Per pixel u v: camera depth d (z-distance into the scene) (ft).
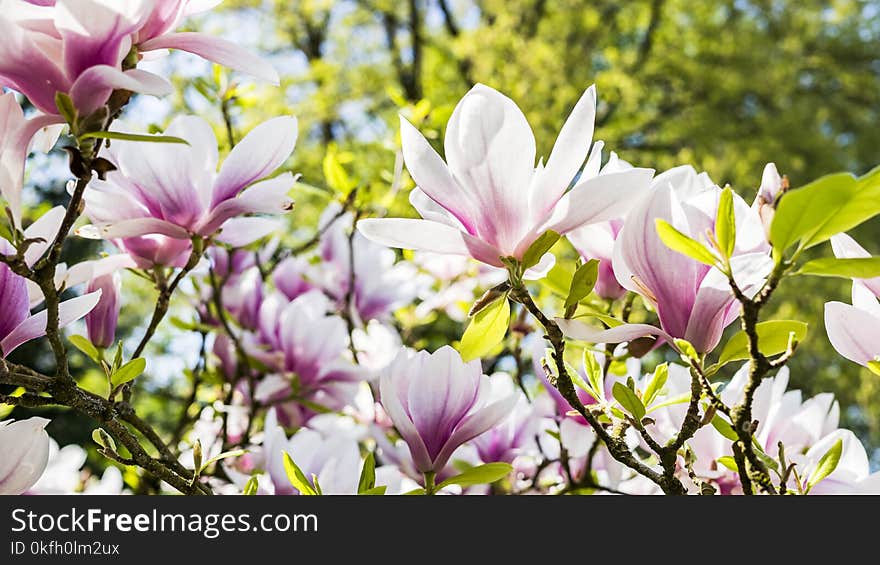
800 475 3.09
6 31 2.62
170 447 4.60
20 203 2.70
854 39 27.02
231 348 4.95
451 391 3.05
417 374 3.06
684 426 2.74
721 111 24.63
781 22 26.30
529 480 4.23
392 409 3.04
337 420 4.95
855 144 26.12
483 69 18.95
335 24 25.26
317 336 4.73
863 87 26.84
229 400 4.71
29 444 2.90
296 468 3.00
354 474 3.34
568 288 3.16
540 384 3.97
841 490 3.01
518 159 2.69
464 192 2.73
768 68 24.26
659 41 25.22
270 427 3.53
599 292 3.15
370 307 5.57
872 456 18.79
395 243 2.75
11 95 2.68
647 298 2.76
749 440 2.63
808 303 18.06
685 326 2.72
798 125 23.66
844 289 18.34
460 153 2.69
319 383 4.76
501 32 19.88
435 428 3.06
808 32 26.50
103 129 2.68
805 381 18.42
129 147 3.22
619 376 3.56
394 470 3.40
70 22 2.60
